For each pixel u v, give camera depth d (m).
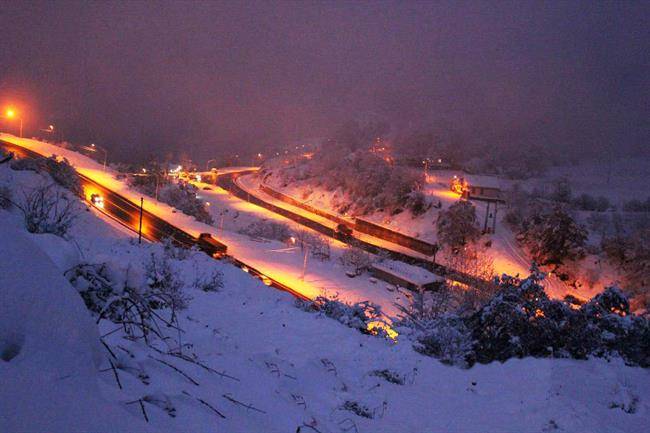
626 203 99.56
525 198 89.06
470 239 72.25
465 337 9.77
